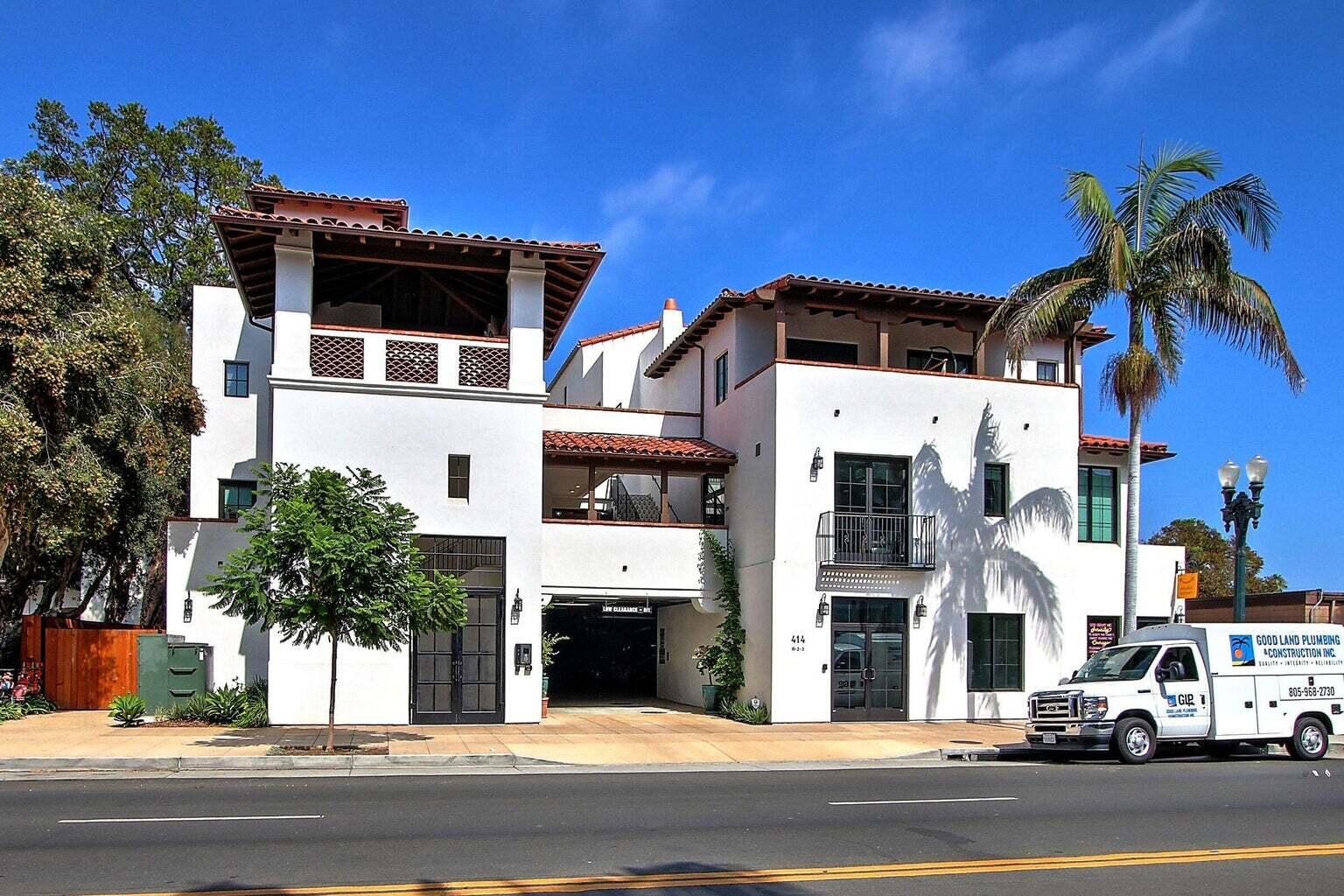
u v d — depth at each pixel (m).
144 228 38.66
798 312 23.45
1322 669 18.44
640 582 23.28
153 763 14.57
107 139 39.34
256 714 19.08
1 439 16.81
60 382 17.91
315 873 7.89
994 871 8.32
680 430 27.17
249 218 19.25
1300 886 7.96
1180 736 17.42
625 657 29.58
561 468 25.41
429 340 20.70
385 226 21.47
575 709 24.70
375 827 9.94
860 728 21.09
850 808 11.59
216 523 21.58
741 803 11.91
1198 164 20.69
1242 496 20.36
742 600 23.53
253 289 22.45
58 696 21.33
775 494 22.17
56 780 13.41
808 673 22.00
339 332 20.30
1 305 17.58
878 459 23.19
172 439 22.91
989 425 23.92
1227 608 33.50
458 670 20.23
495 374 20.97
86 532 20.72
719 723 21.66
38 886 7.43
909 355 26.08
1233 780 14.78
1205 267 20.06
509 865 8.26
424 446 20.45
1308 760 18.06
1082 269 21.19
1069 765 17.00
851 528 22.58
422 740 17.42
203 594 21.23
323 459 19.92
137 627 24.11
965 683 23.02
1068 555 24.16
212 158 40.47
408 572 15.95
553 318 24.27
